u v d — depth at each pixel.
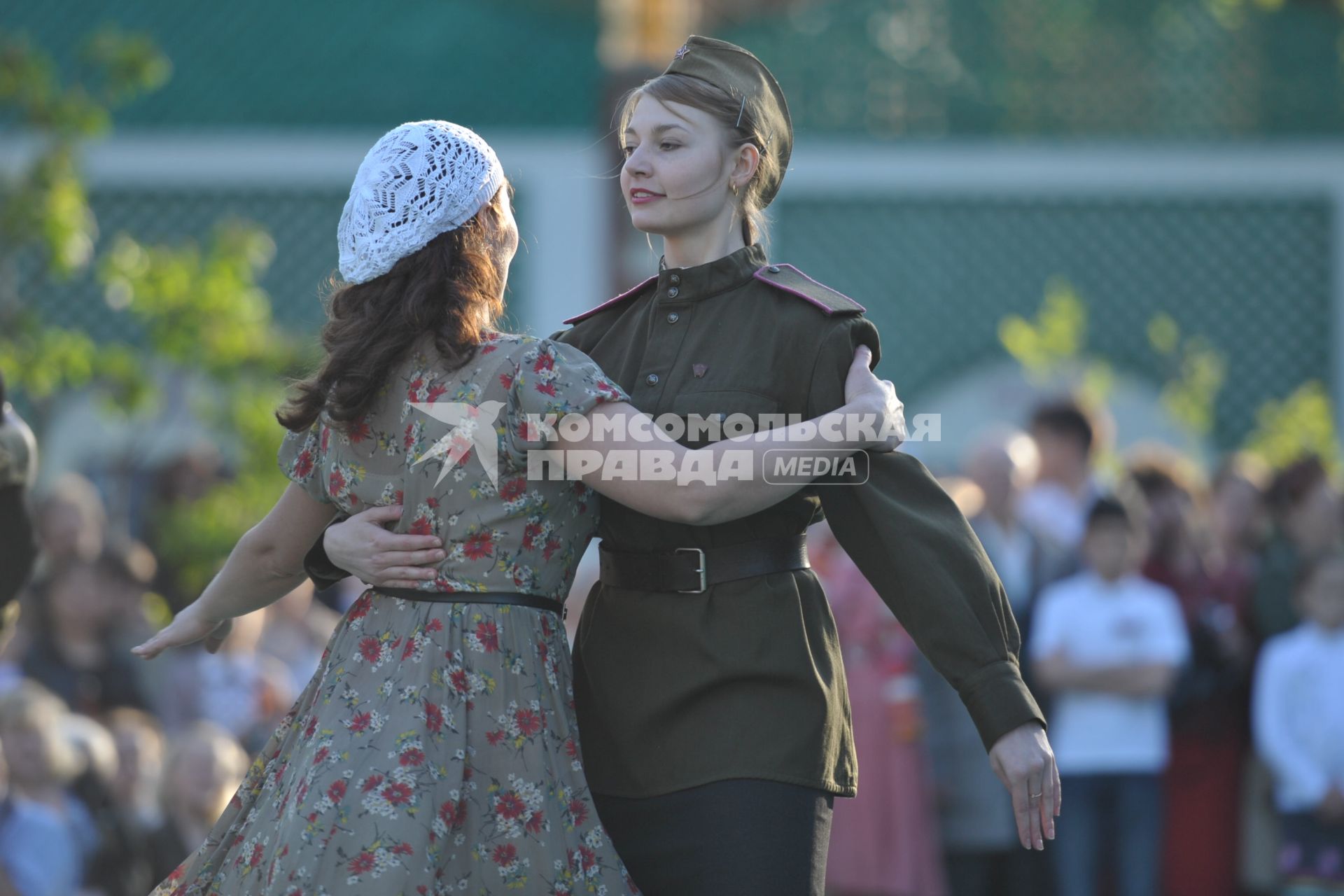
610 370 10.09
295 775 8.74
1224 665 21.00
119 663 19.58
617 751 9.49
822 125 37.94
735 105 9.74
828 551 19.67
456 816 8.60
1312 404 35.22
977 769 19.02
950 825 18.84
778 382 9.55
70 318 33.44
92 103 27.20
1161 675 19.95
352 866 8.29
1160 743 20.03
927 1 38.41
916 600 9.06
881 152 37.75
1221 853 20.86
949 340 37.84
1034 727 8.94
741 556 9.50
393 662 8.86
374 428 9.17
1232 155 38.31
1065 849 19.64
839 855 18.38
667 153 9.71
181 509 24.53
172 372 27.19
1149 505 21.73
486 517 8.96
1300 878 20.17
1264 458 34.53
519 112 35.16
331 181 35.53
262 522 9.98
